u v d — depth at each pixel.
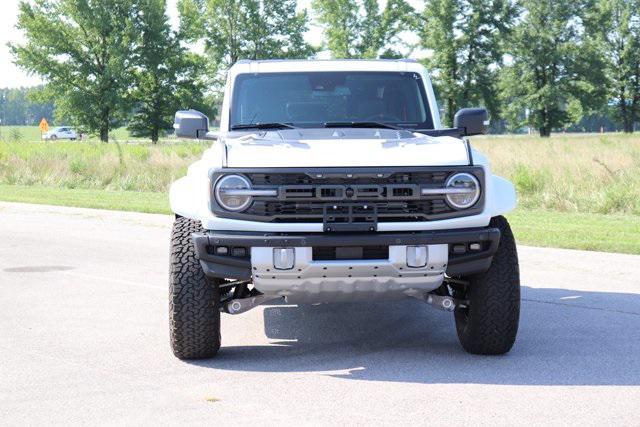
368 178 5.86
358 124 7.34
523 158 23.73
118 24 81.06
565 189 17.98
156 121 84.50
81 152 31.00
